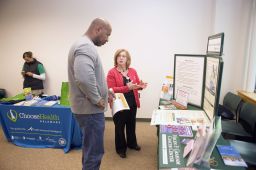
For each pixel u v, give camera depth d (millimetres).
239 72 3369
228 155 1142
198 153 1031
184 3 3475
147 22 3631
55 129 2838
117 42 3770
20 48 4129
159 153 1169
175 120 1640
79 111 1755
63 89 2824
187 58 1993
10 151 2855
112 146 2977
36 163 2555
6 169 2432
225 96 3125
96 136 1813
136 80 2590
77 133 2824
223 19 3268
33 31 3990
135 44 3740
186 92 1949
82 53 1577
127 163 2539
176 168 1028
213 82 1578
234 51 3328
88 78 1571
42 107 2771
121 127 2586
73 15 3787
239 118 2604
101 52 3840
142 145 2990
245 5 3160
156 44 3689
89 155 1860
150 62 3773
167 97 2275
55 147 2920
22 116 2887
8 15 4012
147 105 3926
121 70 2525
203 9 3441
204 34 3520
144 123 3867
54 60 4051
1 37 4145
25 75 3885
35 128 2906
